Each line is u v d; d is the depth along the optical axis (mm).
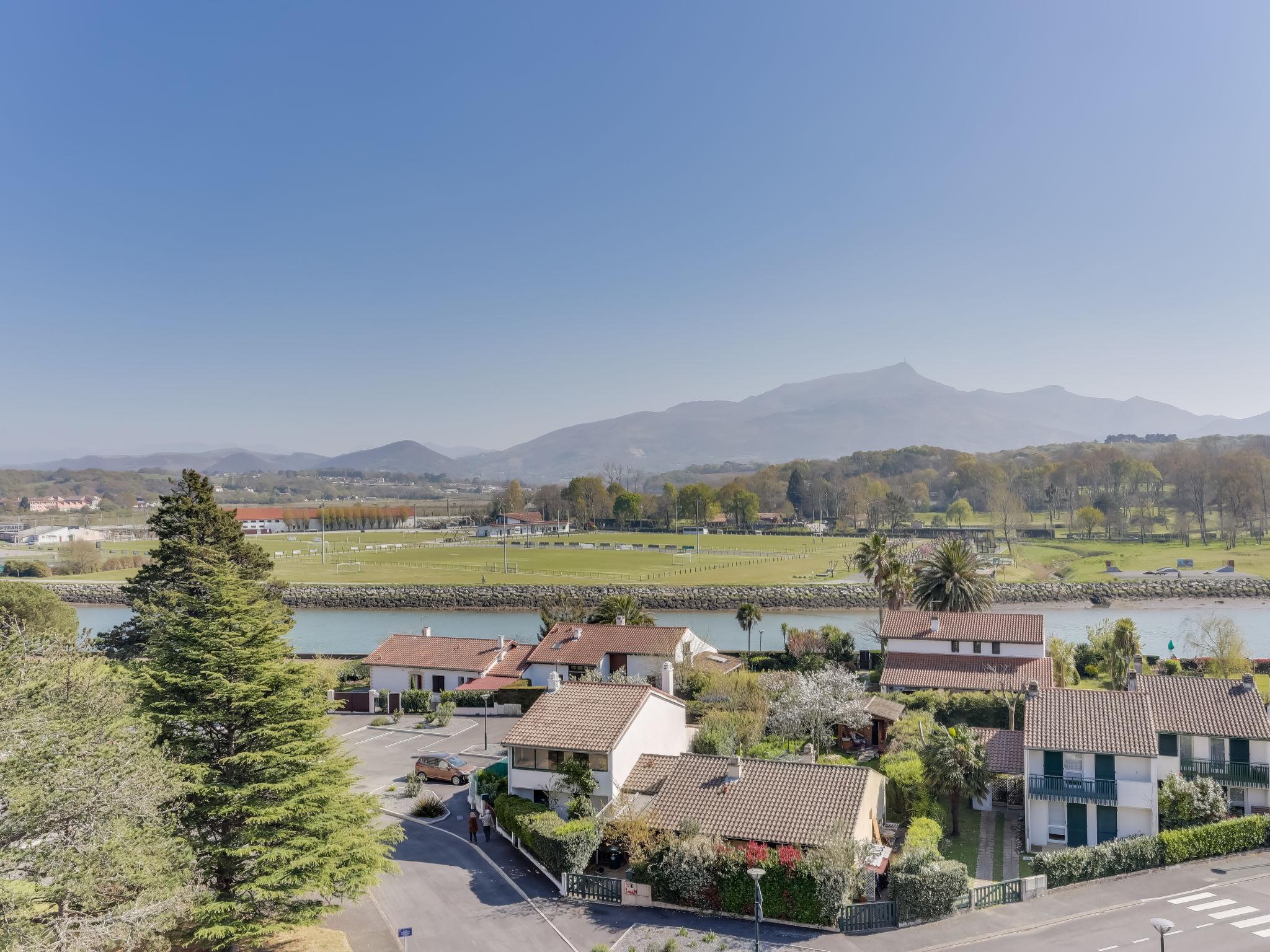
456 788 60812
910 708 74812
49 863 27359
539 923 40094
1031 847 50250
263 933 33625
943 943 37125
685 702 65750
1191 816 48812
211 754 37844
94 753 30156
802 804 43625
